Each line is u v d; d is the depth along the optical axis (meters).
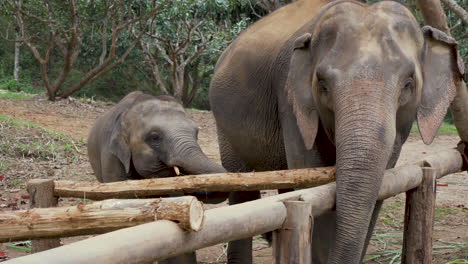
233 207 2.19
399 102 3.02
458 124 4.32
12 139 8.94
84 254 1.55
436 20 4.26
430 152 11.02
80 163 8.53
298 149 3.61
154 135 4.75
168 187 3.29
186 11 15.01
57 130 10.46
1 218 2.33
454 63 3.34
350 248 2.73
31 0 14.34
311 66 3.27
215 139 11.60
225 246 5.29
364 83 2.88
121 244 1.68
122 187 3.34
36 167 8.09
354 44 3.02
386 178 3.19
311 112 3.25
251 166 4.60
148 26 17.09
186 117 4.93
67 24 14.76
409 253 3.83
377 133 2.78
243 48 4.43
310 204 2.40
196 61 21.86
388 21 3.11
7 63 25.83
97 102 15.62
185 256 4.11
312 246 3.67
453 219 6.37
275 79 3.93
